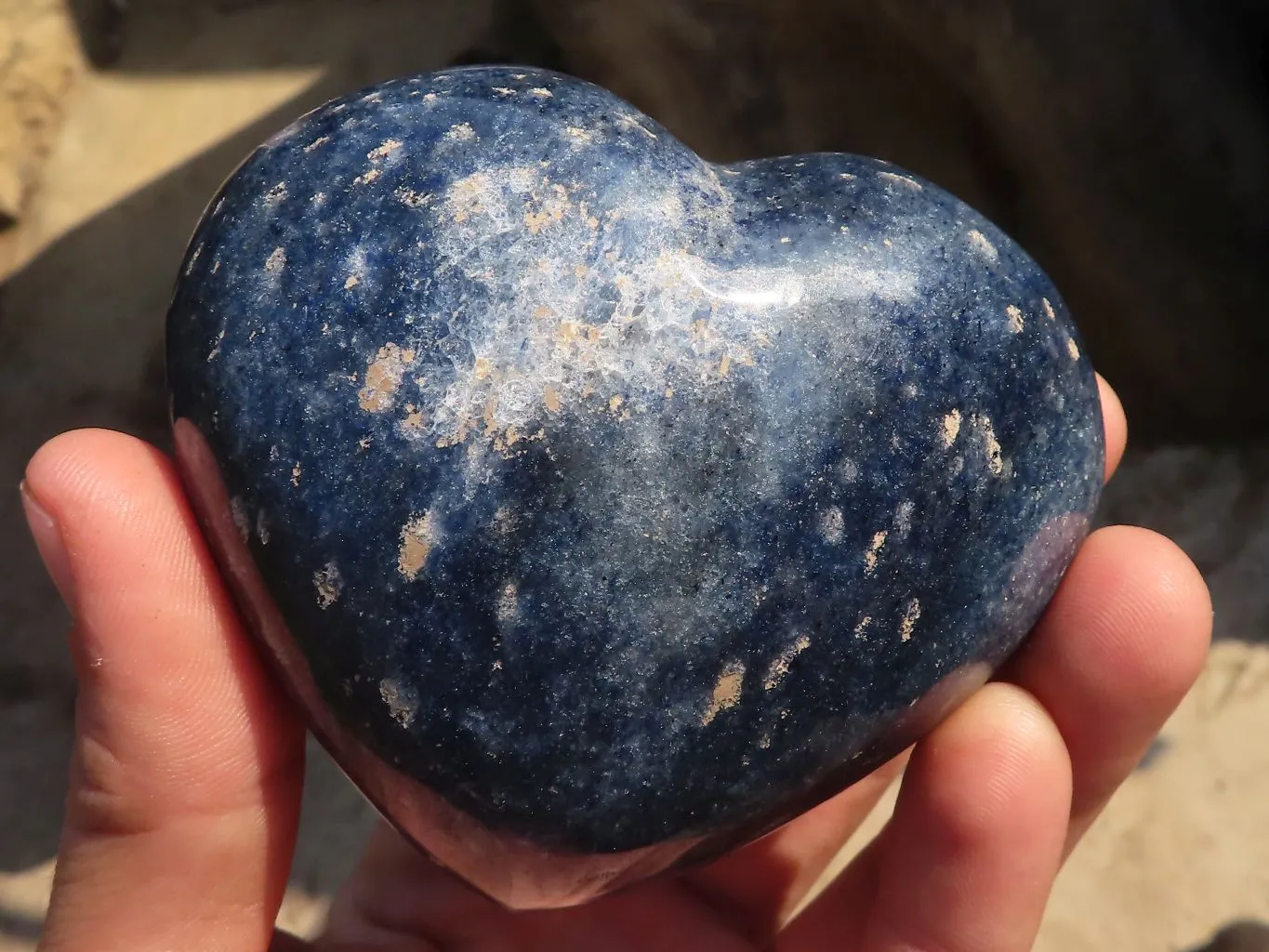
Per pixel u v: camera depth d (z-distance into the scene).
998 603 0.14
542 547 0.12
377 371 0.12
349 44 0.37
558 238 0.12
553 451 0.12
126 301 0.33
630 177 0.13
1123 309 0.26
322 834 0.26
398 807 0.13
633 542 0.12
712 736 0.13
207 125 0.36
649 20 0.28
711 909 0.19
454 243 0.12
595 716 0.12
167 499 0.13
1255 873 0.22
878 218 0.13
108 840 0.13
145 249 0.34
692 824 0.13
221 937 0.14
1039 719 0.15
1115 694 0.15
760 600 0.12
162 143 0.36
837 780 0.14
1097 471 0.14
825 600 0.13
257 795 0.14
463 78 0.13
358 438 0.12
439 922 0.18
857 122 0.27
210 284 0.13
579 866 0.13
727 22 0.27
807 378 0.13
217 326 0.13
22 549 0.30
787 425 0.12
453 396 0.12
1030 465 0.14
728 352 0.12
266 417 0.12
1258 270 0.25
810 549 0.13
